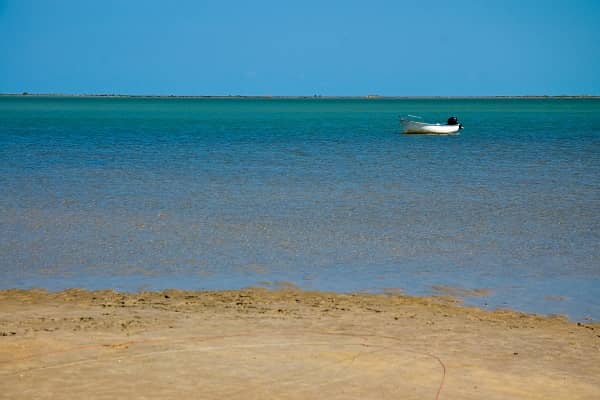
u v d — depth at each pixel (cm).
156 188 3541
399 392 1038
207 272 1978
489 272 1989
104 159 5009
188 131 8762
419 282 1884
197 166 4566
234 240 2364
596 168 4466
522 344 1319
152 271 1984
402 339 1322
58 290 1786
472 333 1389
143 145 6362
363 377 1096
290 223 2648
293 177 4009
